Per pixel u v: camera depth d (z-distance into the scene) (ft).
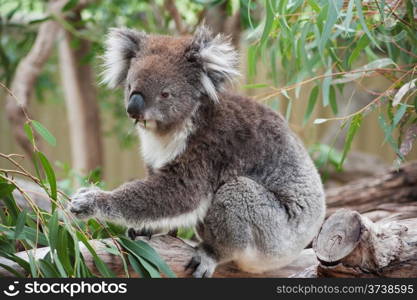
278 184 18.39
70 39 34.30
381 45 22.48
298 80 21.67
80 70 35.24
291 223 18.31
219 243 17.25
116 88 19.86
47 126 52.47
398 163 17.83
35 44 32.91
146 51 18.57
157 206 17.11
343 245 14.23
